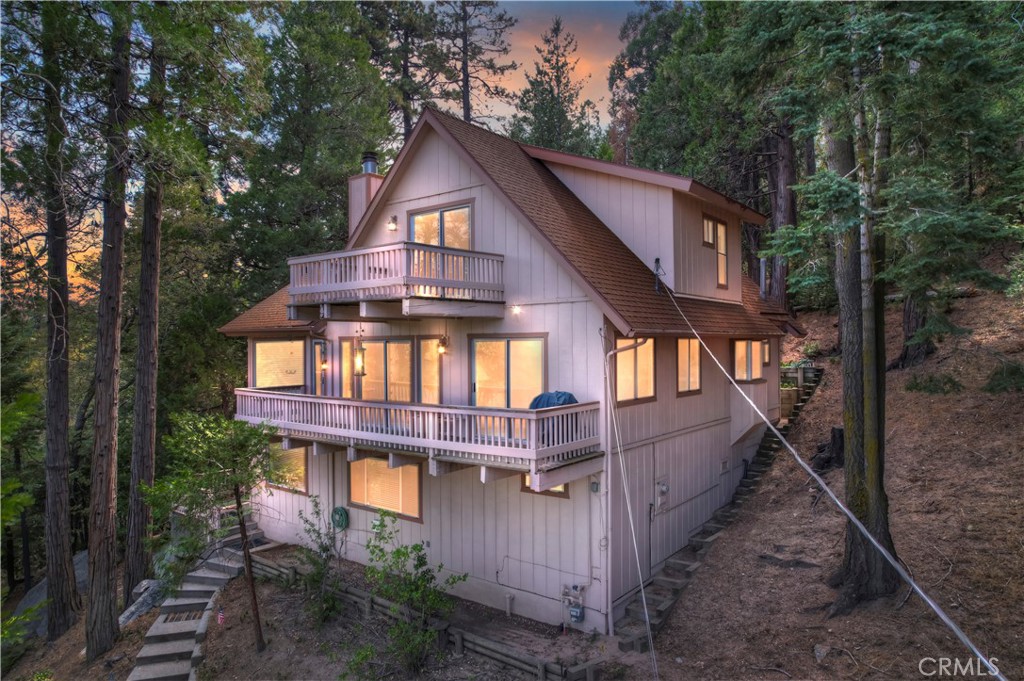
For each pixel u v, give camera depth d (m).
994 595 8.62
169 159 11.61
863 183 9.56
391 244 11.08
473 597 12.48
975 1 8.55
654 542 12.25
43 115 10.94
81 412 23.22
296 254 23.81
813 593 9.98
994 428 12.80
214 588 13.93
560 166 15.09
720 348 15.38
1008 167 10.62
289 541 16.33
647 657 9.76
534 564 11.58
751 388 15.66
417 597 10.33
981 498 10.73
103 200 12.55
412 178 14.43
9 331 17.61
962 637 4.68
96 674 11.84
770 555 11.48
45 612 16.00
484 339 12.75
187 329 21.20
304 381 16.88
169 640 12.21
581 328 11.26
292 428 13.84
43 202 11.78
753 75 11.22
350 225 16.77
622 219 13.91
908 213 8.97
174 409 20.83
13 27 10.43
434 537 13.20
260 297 23.84
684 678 9.03
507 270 12.45
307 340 16.80
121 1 10.74
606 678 9.30
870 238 9.52
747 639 9.55
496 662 10.05
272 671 10.61
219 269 24.38
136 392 15.04
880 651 8.38
